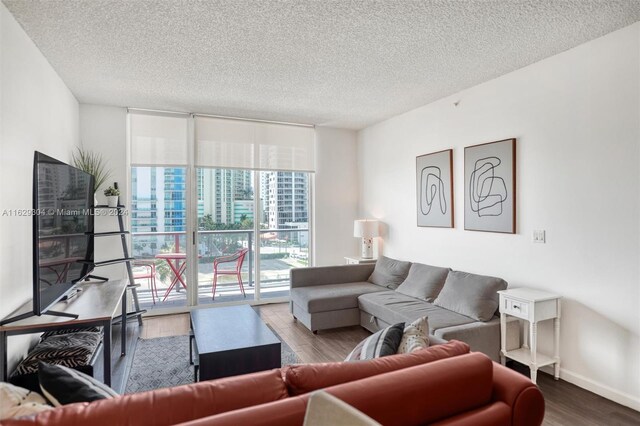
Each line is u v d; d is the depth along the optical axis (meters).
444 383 1.22
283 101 4.17
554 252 2.89
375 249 5.27
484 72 3.28
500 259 3.35
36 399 1.09
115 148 4.32
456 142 3.86
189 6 2.24
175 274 4.76
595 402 2.49
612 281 2.53
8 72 2.25
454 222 3.88
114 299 2.66
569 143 2.79
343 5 2.23
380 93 3.88
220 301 4.97
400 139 4.74
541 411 1.35
